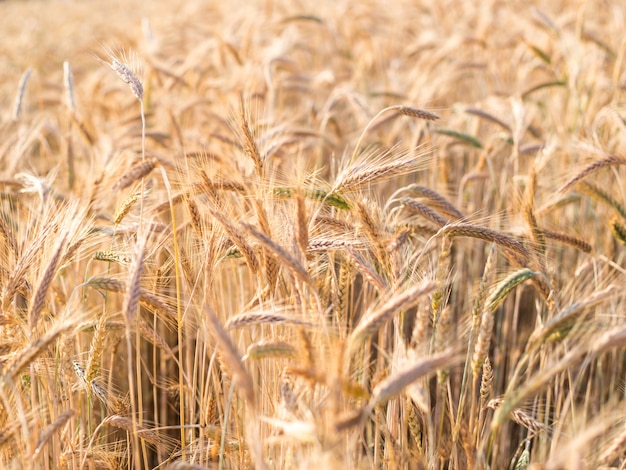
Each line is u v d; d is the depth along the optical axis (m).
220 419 3.49
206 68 8.27
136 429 3.12
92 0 29.45
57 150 7.75
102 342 3.11
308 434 2.14
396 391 2.10
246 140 3.39
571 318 2.60
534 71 9.70
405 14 13.26
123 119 7.07
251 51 8.93
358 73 9.53
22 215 4.80
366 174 3.20
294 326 2.79
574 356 2.31
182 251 3.44
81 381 3.28
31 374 3.06
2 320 2.87
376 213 3.31
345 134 7.62
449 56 9.41
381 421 3.03
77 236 3.13
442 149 5.77
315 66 11.09
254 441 2.26
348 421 2.05
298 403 2.57
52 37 17.22
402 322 2.94
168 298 3.47
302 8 12.83
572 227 5.21
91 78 9.28
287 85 7.98
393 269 2.98
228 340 2.19
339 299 3.23
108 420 3.19
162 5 22.33
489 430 3.16
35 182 3.88
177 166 4.15
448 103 8.86
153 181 4.77
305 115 8.31
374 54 10.51
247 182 3.52
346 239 3.15
